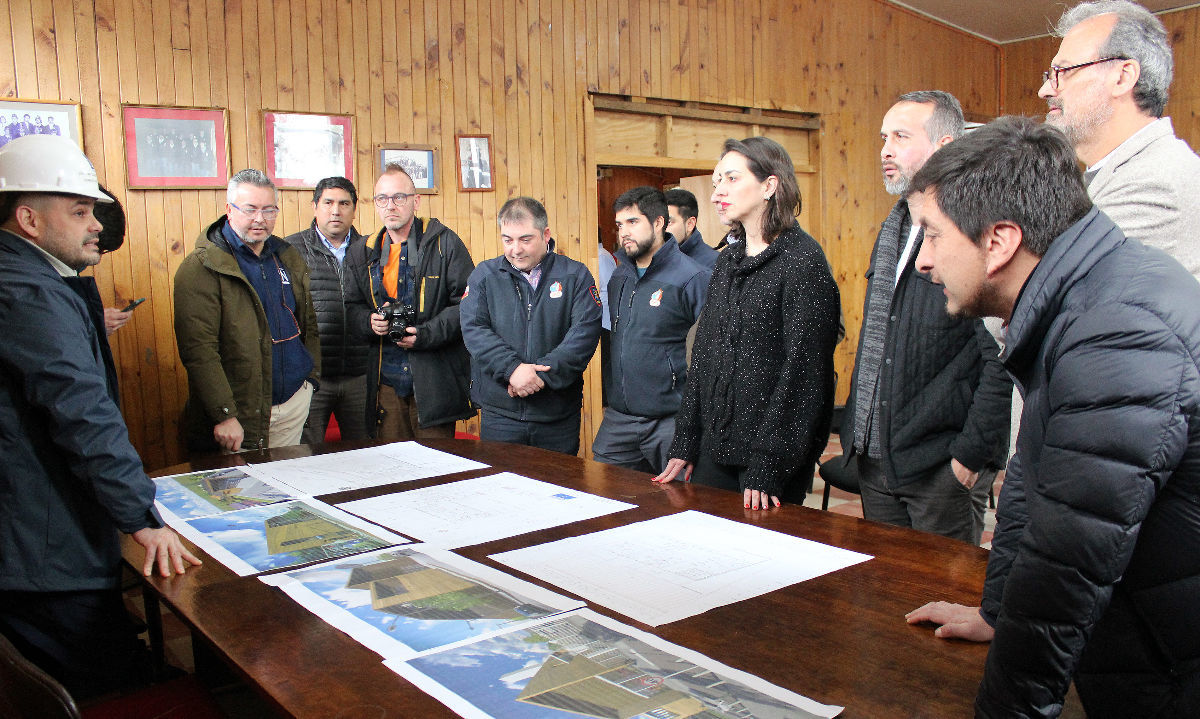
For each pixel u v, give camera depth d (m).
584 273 3.05
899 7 7.18
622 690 0.97
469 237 4.82
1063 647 0.84
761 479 1.78
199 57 3.94
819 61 6.59
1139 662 0.92
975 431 1.84
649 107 5.59
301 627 1.18
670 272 3.08
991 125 0.97
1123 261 0.88
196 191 3.96
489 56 4.83
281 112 4.16
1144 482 0.80
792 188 1.99
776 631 1.15
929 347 1.94
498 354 2.95
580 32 5.20
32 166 1.57
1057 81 1.78
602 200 5.96
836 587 1.30
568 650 1.08
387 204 3.50
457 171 4.74
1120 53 1.68
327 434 3.78
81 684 1.65
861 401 2.12
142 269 3.83
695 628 1.16
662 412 3.08
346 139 4.36
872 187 7.09
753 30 6.12
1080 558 0.81
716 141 6.09
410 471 2.17
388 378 3.57
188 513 1.79
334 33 4.30
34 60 3.55
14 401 1.54
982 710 0.90
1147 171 1.63
